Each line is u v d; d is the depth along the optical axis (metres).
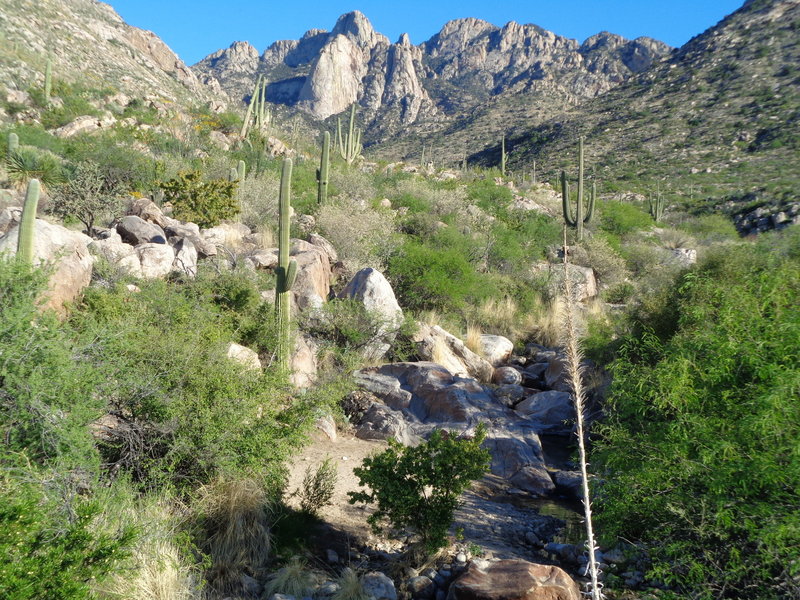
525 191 33.25
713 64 99.19
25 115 28.78
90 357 5.22
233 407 5.52
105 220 13.51
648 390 5.87
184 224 13.53
